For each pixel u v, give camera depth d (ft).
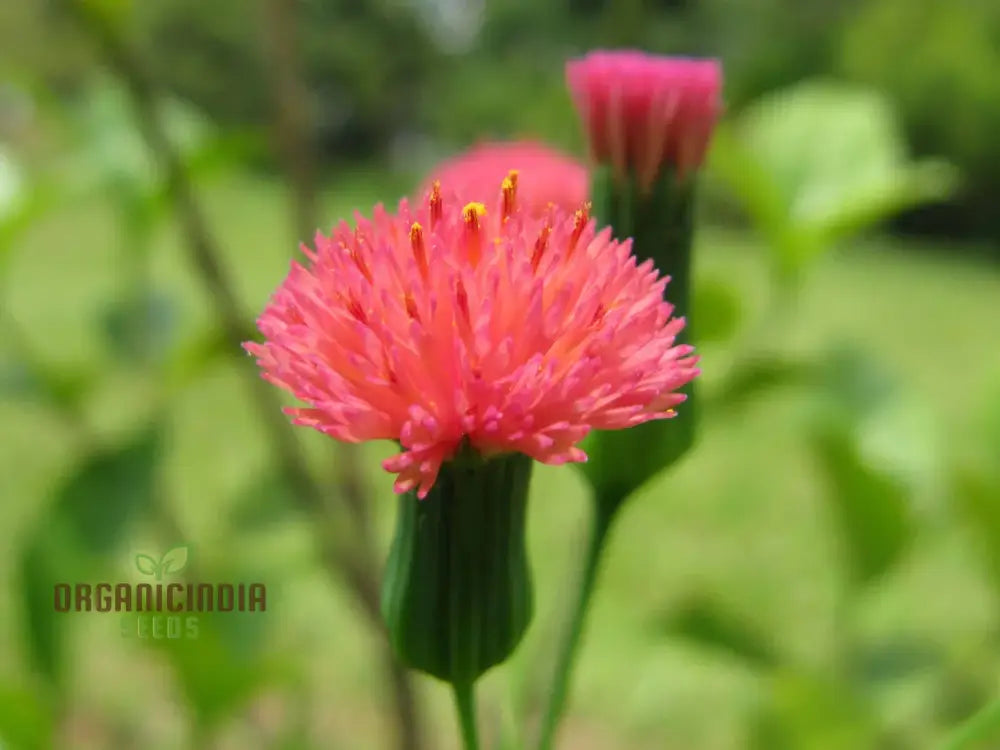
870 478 0.27
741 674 0.44
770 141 0.29
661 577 0.67
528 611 0.19
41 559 0.25
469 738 0.19
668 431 0.20
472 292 0.16
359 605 0.27
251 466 0.74
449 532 0.18
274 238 1.64
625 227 0.20
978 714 0.19
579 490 0.79
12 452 0.79
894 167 0.28
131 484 0.25
